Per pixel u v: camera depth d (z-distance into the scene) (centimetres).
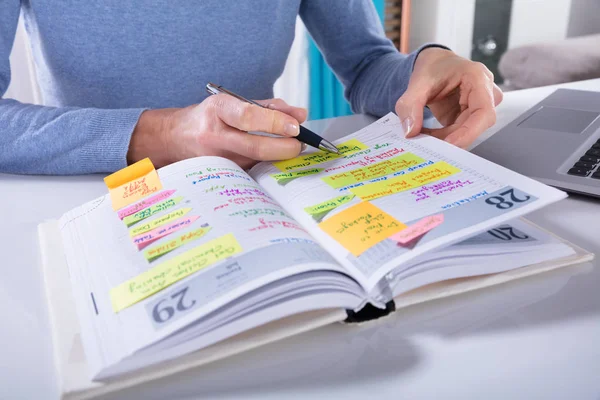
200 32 90
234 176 50
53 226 52
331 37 101
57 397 32
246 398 31
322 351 35
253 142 56
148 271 37
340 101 208
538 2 235
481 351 34
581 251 44
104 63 86
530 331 36
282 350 35
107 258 41
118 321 34
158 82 91
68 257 44
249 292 34
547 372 32
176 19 87
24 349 36
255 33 95
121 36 85
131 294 36
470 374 32
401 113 64
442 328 37
